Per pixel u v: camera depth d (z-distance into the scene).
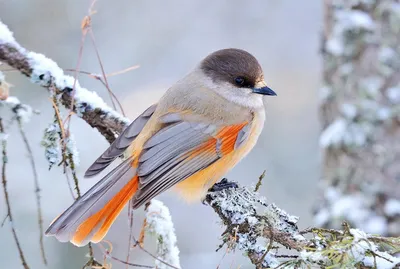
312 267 7.44
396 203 10.86
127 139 9.08
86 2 17.05
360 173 11.06
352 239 6.88
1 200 14.07
